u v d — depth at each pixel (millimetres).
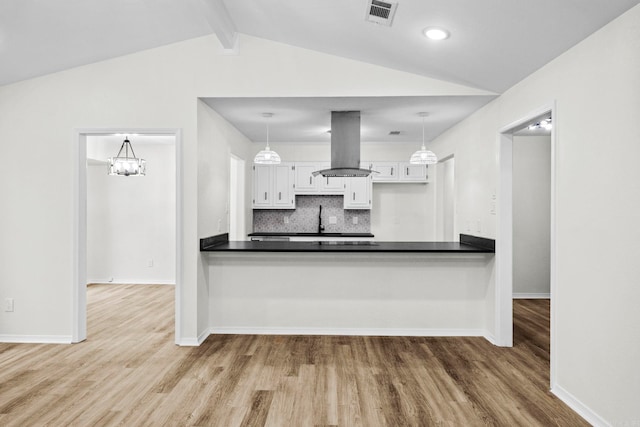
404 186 6871
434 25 2836
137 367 3350
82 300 4008
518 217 6172
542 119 3256
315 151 6578
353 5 2830
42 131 3947
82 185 3980
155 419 2520
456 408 2678
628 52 2215
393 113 4523
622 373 2248
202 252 4078
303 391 2916
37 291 3955
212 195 4371
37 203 3945
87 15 3105
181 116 3898
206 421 2500
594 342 2480
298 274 4324
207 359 3537
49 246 3945
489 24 2699
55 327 3953
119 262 7020
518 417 2566
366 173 4500
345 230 6887
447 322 4297
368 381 3090
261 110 4406
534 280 6172
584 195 2584
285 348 3846
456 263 4285
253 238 6402
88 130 3920
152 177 6988
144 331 4344
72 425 2447
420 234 6848
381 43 3330
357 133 4484
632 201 2180
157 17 3326
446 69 3547
